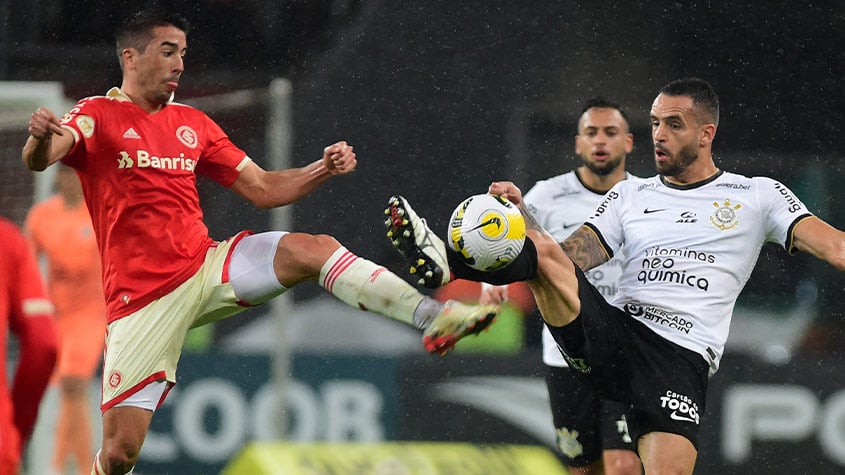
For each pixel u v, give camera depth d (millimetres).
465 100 43812
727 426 29469
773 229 18016
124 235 16641
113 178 16469
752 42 46000
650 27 45781
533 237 16719
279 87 30734
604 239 18641
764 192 18125
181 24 17078
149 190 16531
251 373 29797
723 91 45969
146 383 16844
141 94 16859
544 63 44312
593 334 17125
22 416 15266
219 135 17672
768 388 29641
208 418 29562
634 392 17484
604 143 22969
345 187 41375
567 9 44906
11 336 30453
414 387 29938
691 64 45844
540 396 29859
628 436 21359
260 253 16641
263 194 17734
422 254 15477
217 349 31281
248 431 29594
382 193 41938
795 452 29516
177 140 16891
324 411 29797
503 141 43531
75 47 46344
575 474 22953
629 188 18969
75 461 30594
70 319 30875
